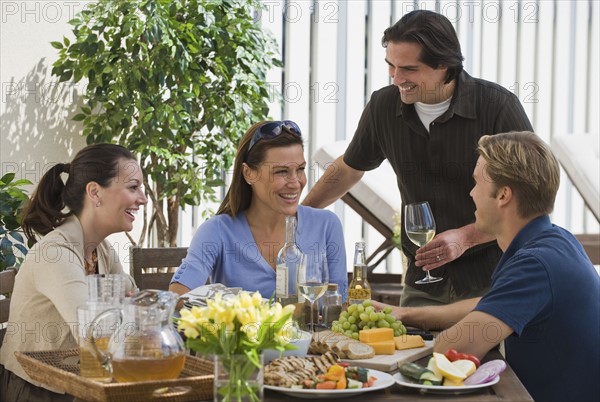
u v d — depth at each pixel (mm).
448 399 1694
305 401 1683
